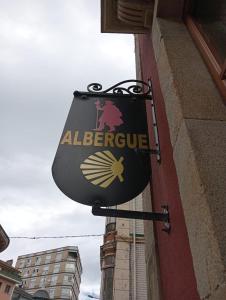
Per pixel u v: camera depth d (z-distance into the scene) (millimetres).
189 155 1729
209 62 2430
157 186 3082
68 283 72375
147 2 3686
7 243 12633
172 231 2330
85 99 3244
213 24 2557
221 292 1177
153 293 3119
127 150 2760
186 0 3139
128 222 12047
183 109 2027
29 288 75875
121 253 11344
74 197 2400
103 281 11547
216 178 1534
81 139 2818
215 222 1338
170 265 2393
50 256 79688
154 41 3180
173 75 2348
